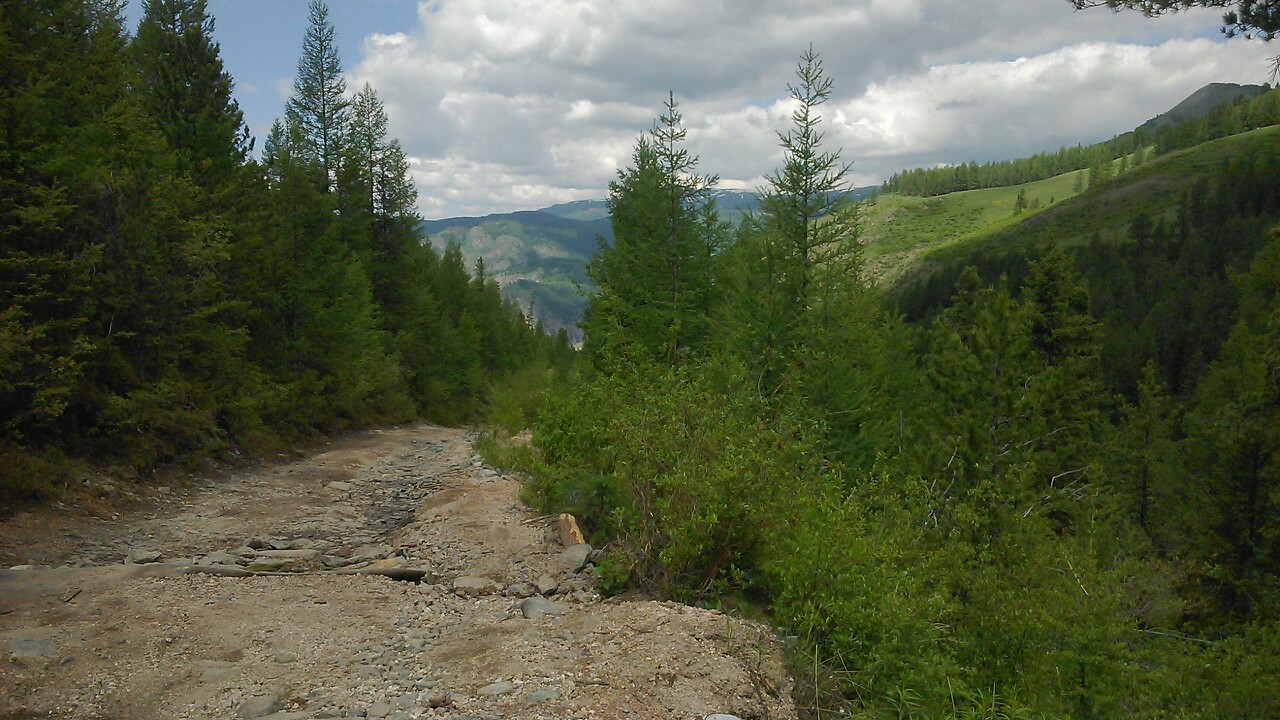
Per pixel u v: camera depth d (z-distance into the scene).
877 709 5.00
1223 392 25.67
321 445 23.27
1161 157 198.75
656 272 19.55
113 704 4.57
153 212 15.42
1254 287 25.42
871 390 16.94
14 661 5.01
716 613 6.11
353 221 36.25
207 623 6.00
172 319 15.85
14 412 11.74
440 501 12.49
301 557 9.23
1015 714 4.99
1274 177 104.12
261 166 27.20
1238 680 6.75
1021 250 138.25
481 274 75.94
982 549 7.25
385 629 6.11
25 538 9.24
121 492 12.12
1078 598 6.41
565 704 4.48
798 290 15.73
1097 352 24.59
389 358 34.81
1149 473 24.16
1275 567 14.38
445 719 4.27
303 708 4.53
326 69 37.56
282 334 24.31
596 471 10.56
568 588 7.61
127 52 20.17
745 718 4.54
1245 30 10.53
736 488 7.02
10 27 13.32
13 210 12.20
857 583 5.82
